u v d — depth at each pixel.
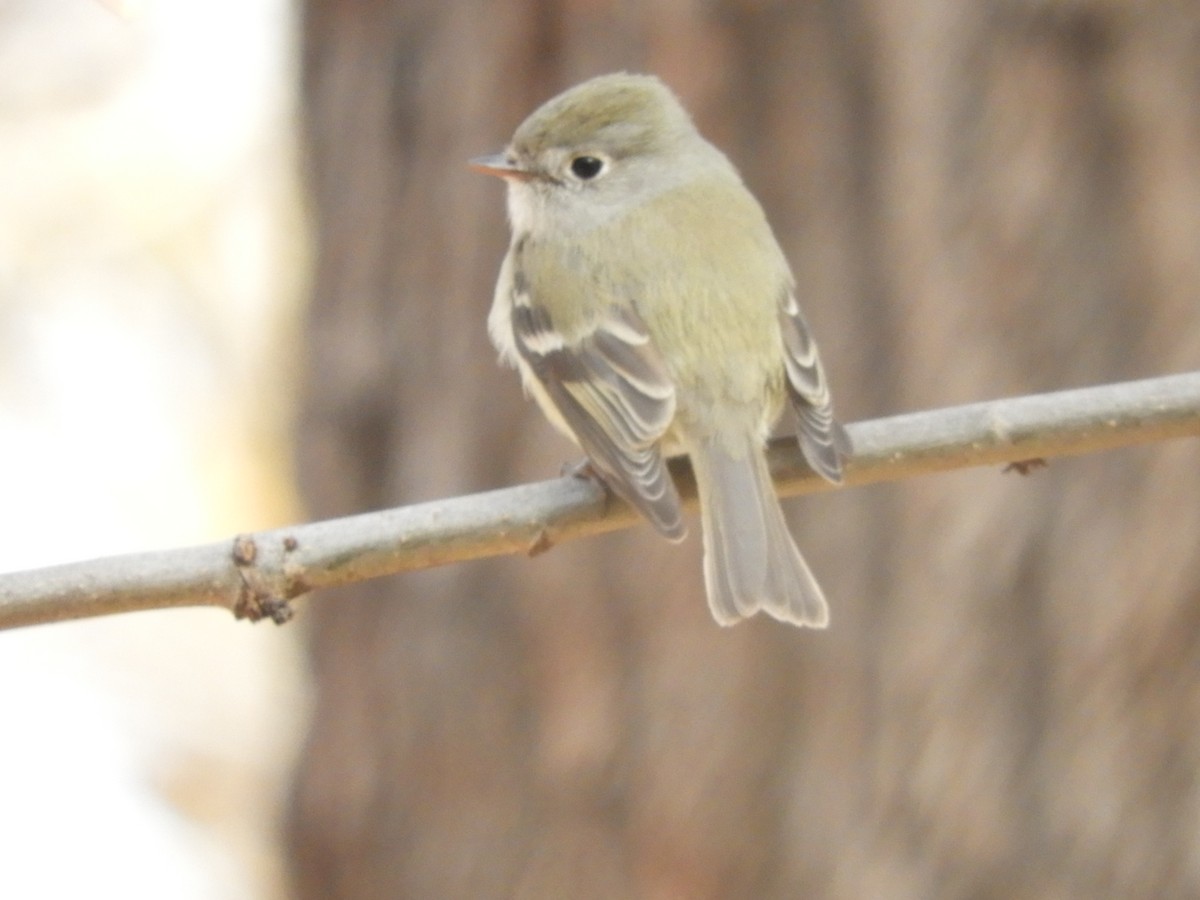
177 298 18.28
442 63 13.00
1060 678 11.23
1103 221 11.54
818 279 11.82
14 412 17.94
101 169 18.23
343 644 12.88
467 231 12.81
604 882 11.82
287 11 18.39
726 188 9.91
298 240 18.31
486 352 12.70
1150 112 11.54
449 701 12.32
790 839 11.53
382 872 12.55
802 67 12.02
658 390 9.00
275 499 17.95
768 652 11.64
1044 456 8.14
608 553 11.96
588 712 11.88
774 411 9.16
